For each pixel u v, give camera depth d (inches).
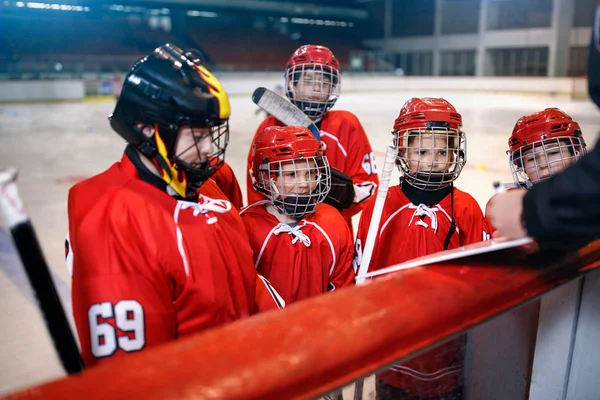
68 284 103.2
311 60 72.9
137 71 36.2
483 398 33.6
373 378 34.3
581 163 22.9
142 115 35.9
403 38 1074.1
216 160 43.9
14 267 112.0
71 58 792.9
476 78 754.8
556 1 803.4
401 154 59.1
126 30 965.2
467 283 25.7
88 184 39.9
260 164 55.9
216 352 19.4
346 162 85.2
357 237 65.8
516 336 33.1
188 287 38.5
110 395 17.0
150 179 39.0
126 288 35.5
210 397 17.3
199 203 42.1
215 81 38.0
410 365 33.6
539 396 36.1
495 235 34.0
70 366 24.4
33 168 241.9
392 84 788.6
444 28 991.0
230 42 1059.3
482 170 231.3
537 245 30.5
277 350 19.6
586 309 35.4
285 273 58.3
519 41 870.4
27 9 858.8
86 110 524.7
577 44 805.9
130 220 36.8
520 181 62.7
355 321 21.7
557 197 23.5
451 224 59.5
